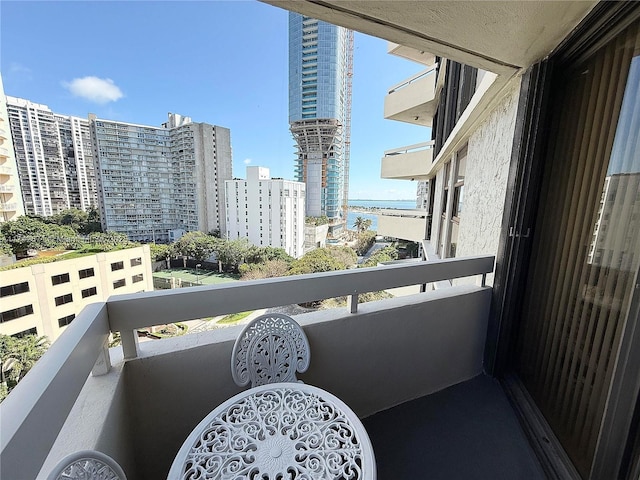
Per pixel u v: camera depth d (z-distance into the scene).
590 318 1.19
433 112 7.46
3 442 0.44
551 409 1.43
